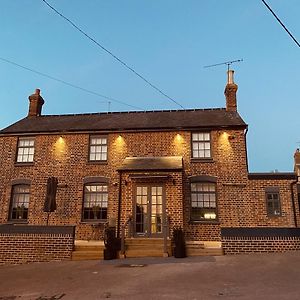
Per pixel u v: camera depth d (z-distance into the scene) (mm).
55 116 21172
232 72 20766
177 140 17484
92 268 10992
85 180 17328
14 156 18234
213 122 17828
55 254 13203
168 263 11164
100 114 20969
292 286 7512
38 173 17750
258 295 6863
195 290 7480
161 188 15742
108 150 17734
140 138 17797
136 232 15328
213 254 12750
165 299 6844
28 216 17109
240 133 17203
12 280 9703
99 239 16297
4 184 17844
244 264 10320
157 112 20500
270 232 12547
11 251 13344
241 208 16062
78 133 18188
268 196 16203
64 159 17844
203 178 16578
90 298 7219
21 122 20234
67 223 16797
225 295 6973
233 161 16766
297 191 17156
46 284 8898
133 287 8023
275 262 10375
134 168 15758
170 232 14852
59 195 17250
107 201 16953
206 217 16219
